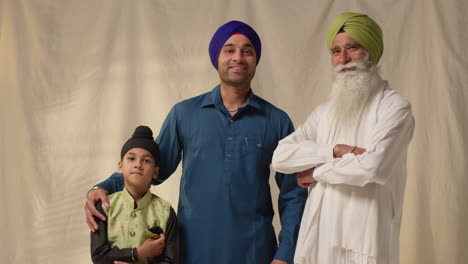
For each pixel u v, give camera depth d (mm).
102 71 3471
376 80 2293
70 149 3445
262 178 2461
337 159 2123
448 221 3252
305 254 2203
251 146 2447
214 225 2375
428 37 3328
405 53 3344
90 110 3455
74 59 3500
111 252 2213
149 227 2293
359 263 2096
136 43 3475
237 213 2385
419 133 3301
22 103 3486
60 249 3410
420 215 3283
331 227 2152
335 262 2141
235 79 2416
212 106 2502
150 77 3447
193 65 3436
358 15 2277
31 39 3523
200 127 2473
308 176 2242
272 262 2363
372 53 2283
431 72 3311
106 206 2271
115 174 2518
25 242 3424
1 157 3479
